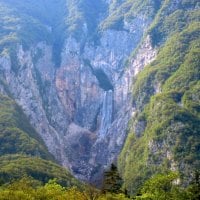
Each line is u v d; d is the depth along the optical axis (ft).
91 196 463.01
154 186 476.54
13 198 417.69
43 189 465.06
